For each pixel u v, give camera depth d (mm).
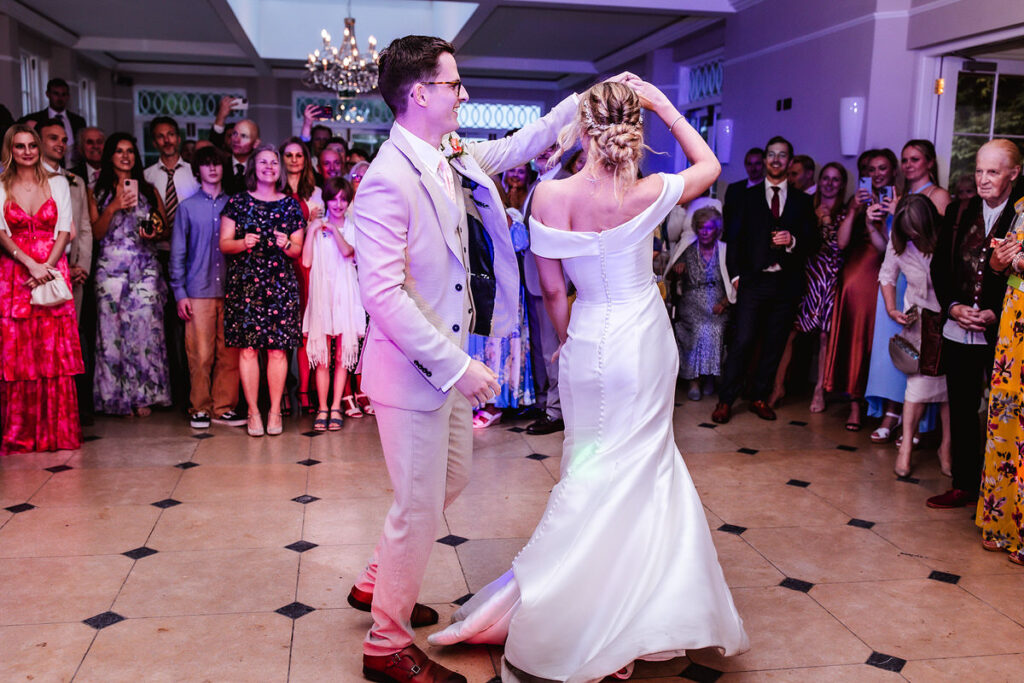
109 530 3539
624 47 11328
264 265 4770
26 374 4477
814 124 6699
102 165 5188
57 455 4562
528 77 14727
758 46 7582
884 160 5324
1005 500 3418
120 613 2840
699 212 5777
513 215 4820
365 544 3443
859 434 5238
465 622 2580
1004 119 6016
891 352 4426
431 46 2176
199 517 3701
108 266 5191
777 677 2529
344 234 5059
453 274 2301
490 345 5285
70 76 11930
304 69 13773
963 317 3746
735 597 3041
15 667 2500
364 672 2482
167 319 5789
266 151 4715
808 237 5453
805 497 4090
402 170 2166
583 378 2488
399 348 2203
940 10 5547
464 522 3703
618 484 2422
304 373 5496
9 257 4395
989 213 3668
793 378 6375
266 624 2787
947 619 2898
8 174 4336
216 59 13109
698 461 4652
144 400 5383
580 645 2387
